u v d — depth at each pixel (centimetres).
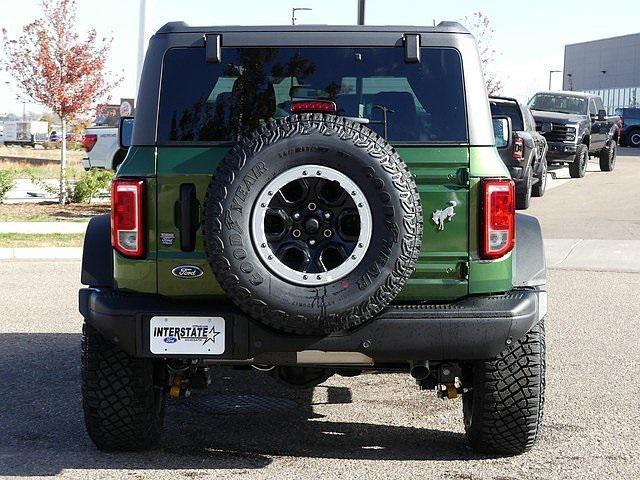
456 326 512
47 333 940
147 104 543
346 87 548
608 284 1280
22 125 7000
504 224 526
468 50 544
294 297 489
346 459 570
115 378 545
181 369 558
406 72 545
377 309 497
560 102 3012
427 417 671
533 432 557
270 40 548
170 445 597
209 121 544
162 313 518
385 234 490
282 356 518
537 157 2328
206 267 526
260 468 550
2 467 545
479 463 562
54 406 686
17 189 2591
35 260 1457
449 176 525
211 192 491
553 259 1491
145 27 1723
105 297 531
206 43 546
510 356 543
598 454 583
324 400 718
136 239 528
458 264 525
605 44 8950
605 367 823
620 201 2338
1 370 795
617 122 3303
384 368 562
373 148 490
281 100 550
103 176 2278
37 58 2339
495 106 2206
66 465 550
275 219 496
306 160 488
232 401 711
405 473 541
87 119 2411
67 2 2350
